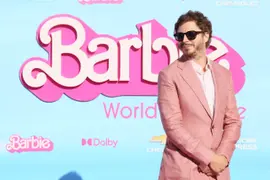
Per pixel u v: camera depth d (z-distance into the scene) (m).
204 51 5.72
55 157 8.24
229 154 5.53
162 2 8.35
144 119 8.34
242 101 8.44
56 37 8.16
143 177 8.35
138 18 8.33
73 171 8.27
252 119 8.44
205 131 5.50
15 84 8.15
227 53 8.42
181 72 5.55
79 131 8.26
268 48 8.45
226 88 5.64
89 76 8.22
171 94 5.54
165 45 8.33
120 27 8.30
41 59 8.18
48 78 8.20
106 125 8.30
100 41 8.24
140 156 8.34
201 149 5.38
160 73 5.66
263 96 8.45
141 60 8.32
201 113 5.48
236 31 8.43
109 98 8.30
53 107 8.22
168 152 5.60
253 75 8.45
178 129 5.44
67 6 8.23
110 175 8.32
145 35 8.29
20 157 8.19
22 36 8.16
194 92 5.49
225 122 5.70
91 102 8.27
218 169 5.39
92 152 8.28
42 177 8.24
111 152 8.30
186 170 5.45
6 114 8.15
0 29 8.12
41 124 8.20
